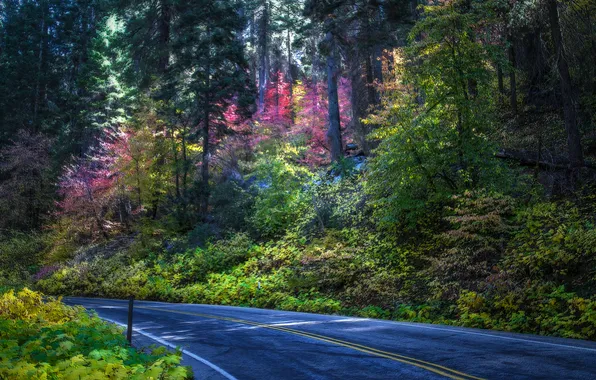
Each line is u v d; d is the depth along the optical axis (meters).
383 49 32.88
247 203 33.31
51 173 47.50
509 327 12.17
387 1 29.84
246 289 23.11
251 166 33.62
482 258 17.25
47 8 65.50
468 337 10.34
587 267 13.84
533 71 27.52
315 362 8.53
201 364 8.94
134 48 44.97
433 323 14.18
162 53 41.31
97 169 40.28
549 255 14.75
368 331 11.66
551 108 25.94
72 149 48.38
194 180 38.47
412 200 20.58
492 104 20.41
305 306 18.92
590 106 23.08
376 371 7.66
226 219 33.19
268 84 57.62
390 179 20.56
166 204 38.25
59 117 55.25
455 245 18.94
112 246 38.53
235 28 37.16
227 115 38.78
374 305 17.75
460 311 14.40
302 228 28.02
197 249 30.34
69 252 40.31
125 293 29.41
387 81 28.42
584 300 11.82
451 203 20.86
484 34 21.20
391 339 10.36
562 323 11.38
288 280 21.80
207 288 25.69
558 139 22.95
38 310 14.54
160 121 36.72
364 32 31.02
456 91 19.66
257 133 40.62
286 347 10.01
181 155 39.25
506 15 23.03
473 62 19.58
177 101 38.97
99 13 60.16
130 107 45.12
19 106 57.97
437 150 19.98
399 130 20.42
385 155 20.59
